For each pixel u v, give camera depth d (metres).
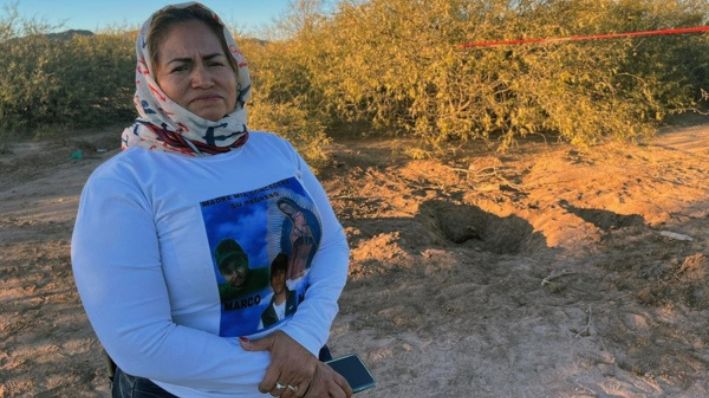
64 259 5.00
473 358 3.32
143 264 1.30
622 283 4.09
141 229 1.31
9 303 4.22
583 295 4.00
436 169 7.48
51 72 11.70
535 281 4.22
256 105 7.76
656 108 9.18
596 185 6.38
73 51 12.44
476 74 7.95
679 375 3.10
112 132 11.62
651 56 9.52
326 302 1.59
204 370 1.34
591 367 3.19
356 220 5.70
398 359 3.35
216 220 1.38
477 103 8.14
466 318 3.75
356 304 4.00
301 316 1.53
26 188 7.57
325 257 1.69
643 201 5.71
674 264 4.19
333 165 7.65
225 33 1.52
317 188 1.73
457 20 8.11
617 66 8.22
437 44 7.91
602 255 4.61
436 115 8.38
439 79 7.93
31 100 11.20
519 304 3.91
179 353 1.31
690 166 6.93
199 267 1.36
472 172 7.23
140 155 1.39
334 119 9.87
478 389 3.06
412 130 9.38
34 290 4.43
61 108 11.57
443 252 4.65
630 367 3.19
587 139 7.66
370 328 3.70
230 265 1.38
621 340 3.44
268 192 1.48
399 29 8.20
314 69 9.47
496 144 8.67
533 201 6.05
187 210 1.36
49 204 6.76
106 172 1.35
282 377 1.42
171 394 1.44
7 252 5.20
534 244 5.20
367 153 8.39
